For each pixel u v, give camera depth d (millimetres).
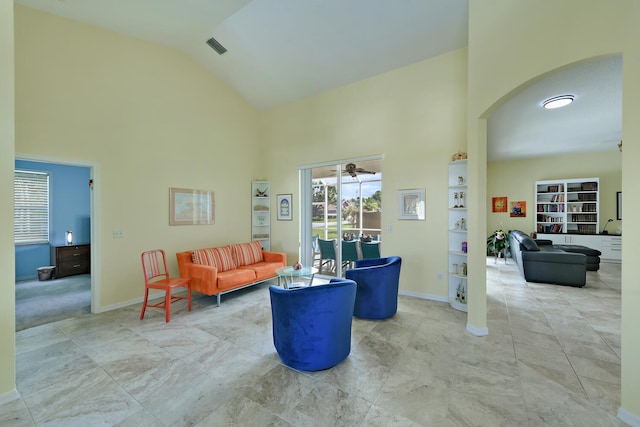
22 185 5289
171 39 4172
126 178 3916
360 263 3865
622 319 1753
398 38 3766
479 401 1893
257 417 1756
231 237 5391
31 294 4398
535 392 1984
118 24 3678
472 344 2707
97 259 3623
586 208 6805
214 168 5090
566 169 7062
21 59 3066
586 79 2885
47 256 5547
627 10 1741
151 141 4188
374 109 4574
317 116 5230
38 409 1846
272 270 4789
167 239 4387
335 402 1894
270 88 5230
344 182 5027
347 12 3490
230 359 2473
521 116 4039
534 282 4996
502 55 2570
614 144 5930
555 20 2115
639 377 1673
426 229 4133
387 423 1698
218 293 3871
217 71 4973
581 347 2633
